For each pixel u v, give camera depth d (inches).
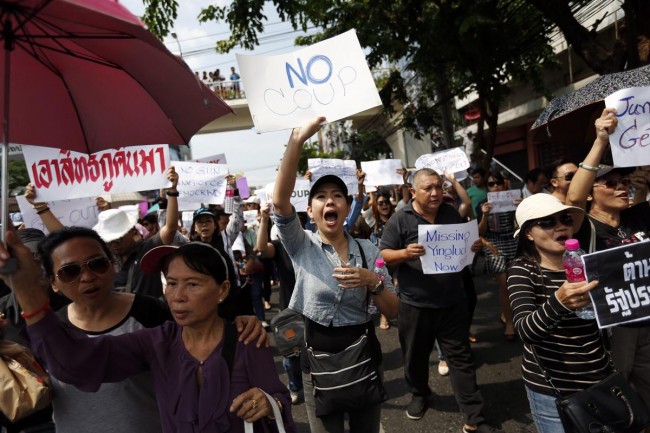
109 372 58.9
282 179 83.6
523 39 328.8
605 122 86.2
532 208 81.2
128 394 68.3
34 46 59.8
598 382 74.1
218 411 54.5
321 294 89.1
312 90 83.2
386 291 88.2
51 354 54.4
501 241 203.2
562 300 69.4
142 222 258.7
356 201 172.4
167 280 58.6
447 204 142.8
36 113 66.3
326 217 92.7
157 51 54.9
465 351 127.1
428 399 148.0
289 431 57.2
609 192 101.3
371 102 81.5
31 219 176.2
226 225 220.2
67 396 68.1
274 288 363.3
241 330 60.0
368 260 94.2
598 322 69.9
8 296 85.2
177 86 59.8
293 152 81.7
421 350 133.0
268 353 60.2
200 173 198.2
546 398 78.6
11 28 49.9
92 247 71.1
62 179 143.9
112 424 67.6
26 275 51.9
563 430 76.8
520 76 390.3
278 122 82.0
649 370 89.6
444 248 124.7
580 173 91.1
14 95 63.9
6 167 51.7
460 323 128.1
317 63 83.5
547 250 81.0
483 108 415.2
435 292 127.2
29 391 63.0
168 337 61.4
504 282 193.3
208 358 57.4
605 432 69.9
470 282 159.3
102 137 70.6
